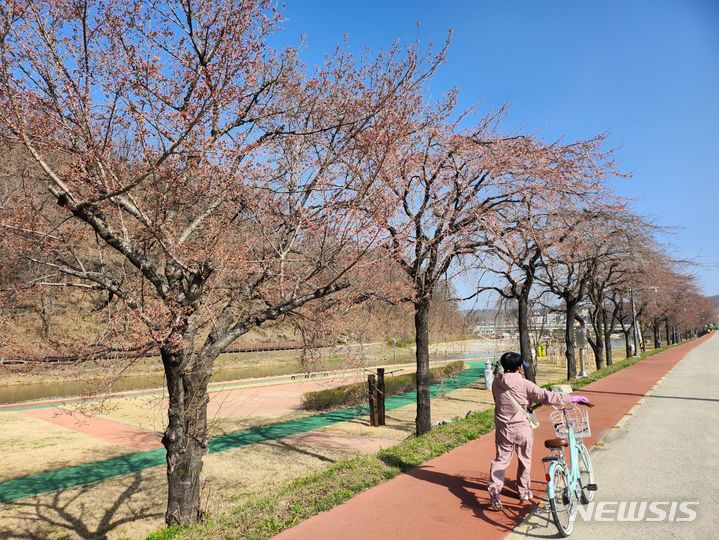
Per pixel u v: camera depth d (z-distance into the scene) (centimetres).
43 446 1299
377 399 1540
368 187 652
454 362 3441
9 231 569
